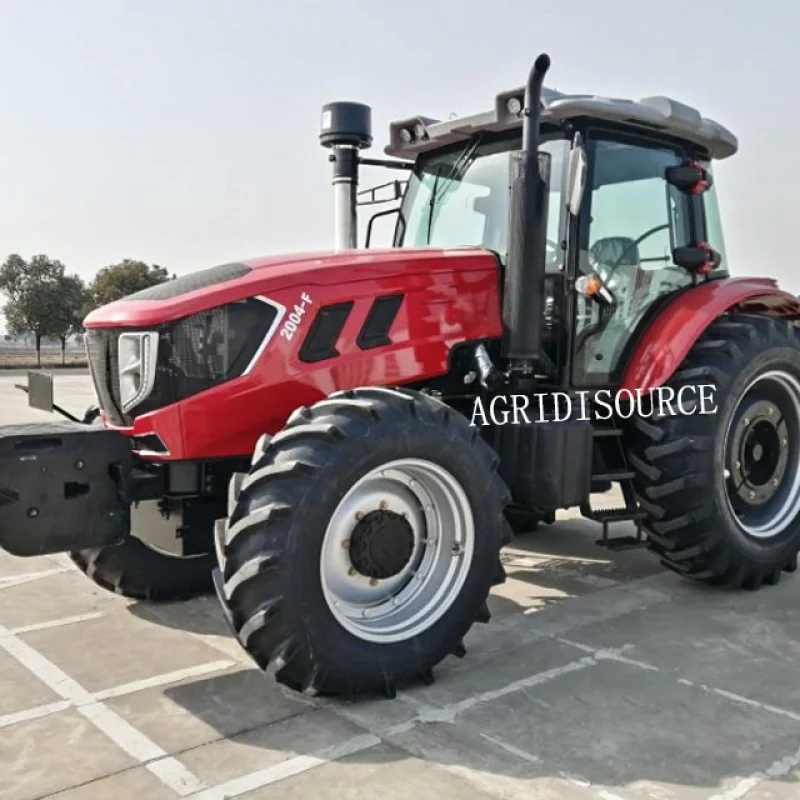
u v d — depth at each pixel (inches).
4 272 1535.4
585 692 113.9
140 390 121.6
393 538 117.2
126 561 148.6
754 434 167.3
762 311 178.4
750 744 99.3
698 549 153.9
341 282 128.9
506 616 145.8
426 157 174.6
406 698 112.0
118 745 98.9
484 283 142.3
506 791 88.7
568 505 139.4
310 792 88.4
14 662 124.4
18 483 109.4
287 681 106.1
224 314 122.4
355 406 110.0
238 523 104.0
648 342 157.1
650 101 157.2
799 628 139.9
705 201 176.6
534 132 128.9
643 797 87.7
